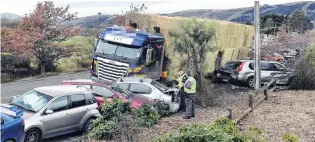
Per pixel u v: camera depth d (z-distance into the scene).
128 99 14.14
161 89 15.77
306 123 11.91
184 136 6.97
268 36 44.94
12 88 23.78
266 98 16.55
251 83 21.81
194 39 16.91
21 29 30.08
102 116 11.74
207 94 16.69
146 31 20.31
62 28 31.80
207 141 6.80
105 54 18.88
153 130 11.55
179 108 15.40
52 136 11.84
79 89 13.12
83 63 35.69
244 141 7.58
